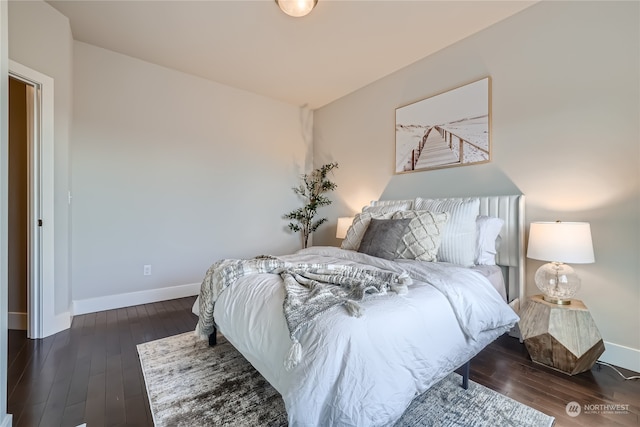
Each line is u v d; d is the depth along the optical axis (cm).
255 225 391
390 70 322
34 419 132
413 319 120
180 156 330
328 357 99
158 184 316
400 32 252
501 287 205
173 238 326
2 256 116
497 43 240
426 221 210
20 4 207
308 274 160
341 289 135
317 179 436
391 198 332
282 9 218
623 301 182
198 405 141
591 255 174
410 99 309
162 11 228
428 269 169
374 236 217
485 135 248
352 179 384
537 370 174
